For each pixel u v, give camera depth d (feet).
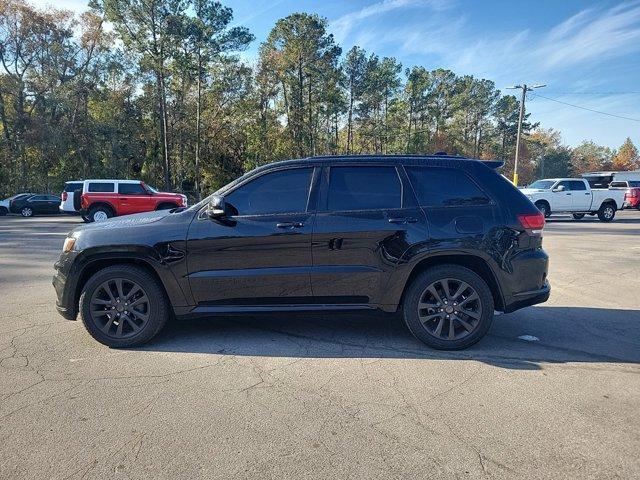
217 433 9.14
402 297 13.96
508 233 13.57
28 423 9.49
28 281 23.26
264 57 154.71
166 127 141.08
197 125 143.64
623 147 339.57
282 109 168.25
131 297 13.91
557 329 15.72
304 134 162.50
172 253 13.48
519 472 7.90
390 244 13.48
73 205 63.62
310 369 12.32
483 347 13.94
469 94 240.53
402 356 13.25
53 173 136.87
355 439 8.93
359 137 205.77
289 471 7.95
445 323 13.70
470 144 252.62
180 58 125.39
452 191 13.93
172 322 16.44
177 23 120.88
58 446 8.68
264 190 13.93
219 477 7.79
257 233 13.44
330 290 13.71
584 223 63.00
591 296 20.48
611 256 31.91
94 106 146.51
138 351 13.61
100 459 8.29
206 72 137.80
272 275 13.55
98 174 138.00
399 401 10.48
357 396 10.75
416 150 211.20
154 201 60.39
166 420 9.63
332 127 197.77
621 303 19.24
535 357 13.14
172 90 141.18
